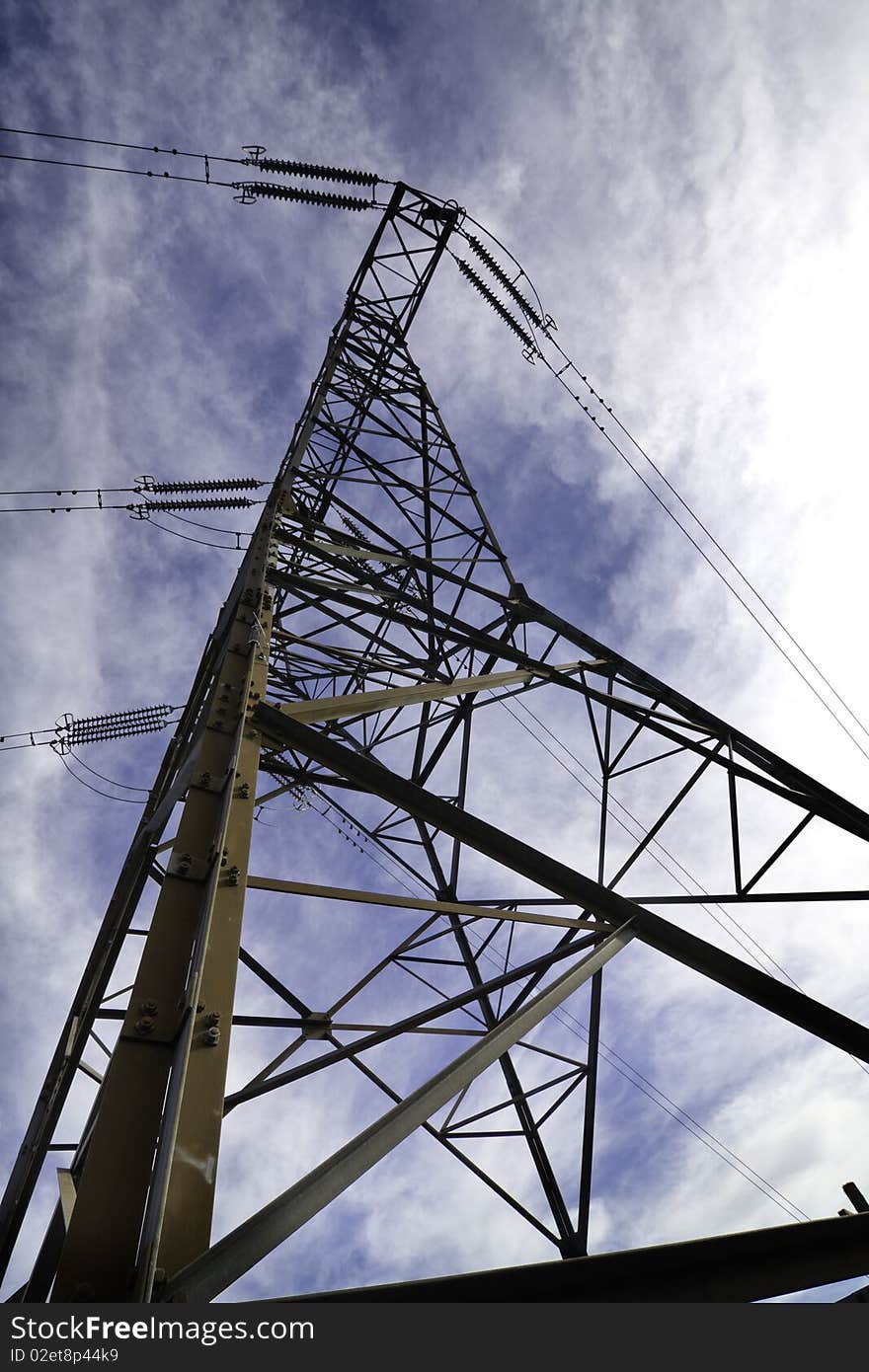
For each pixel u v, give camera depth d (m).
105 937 9.34
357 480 18.05
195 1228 3.12
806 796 13.65
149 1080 3.61
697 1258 3.51
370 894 6.36
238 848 5.09
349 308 23.61
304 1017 7.65
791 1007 7.65
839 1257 3.99
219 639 11.18
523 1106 10.47
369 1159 3.87
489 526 17.44
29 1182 7.17
